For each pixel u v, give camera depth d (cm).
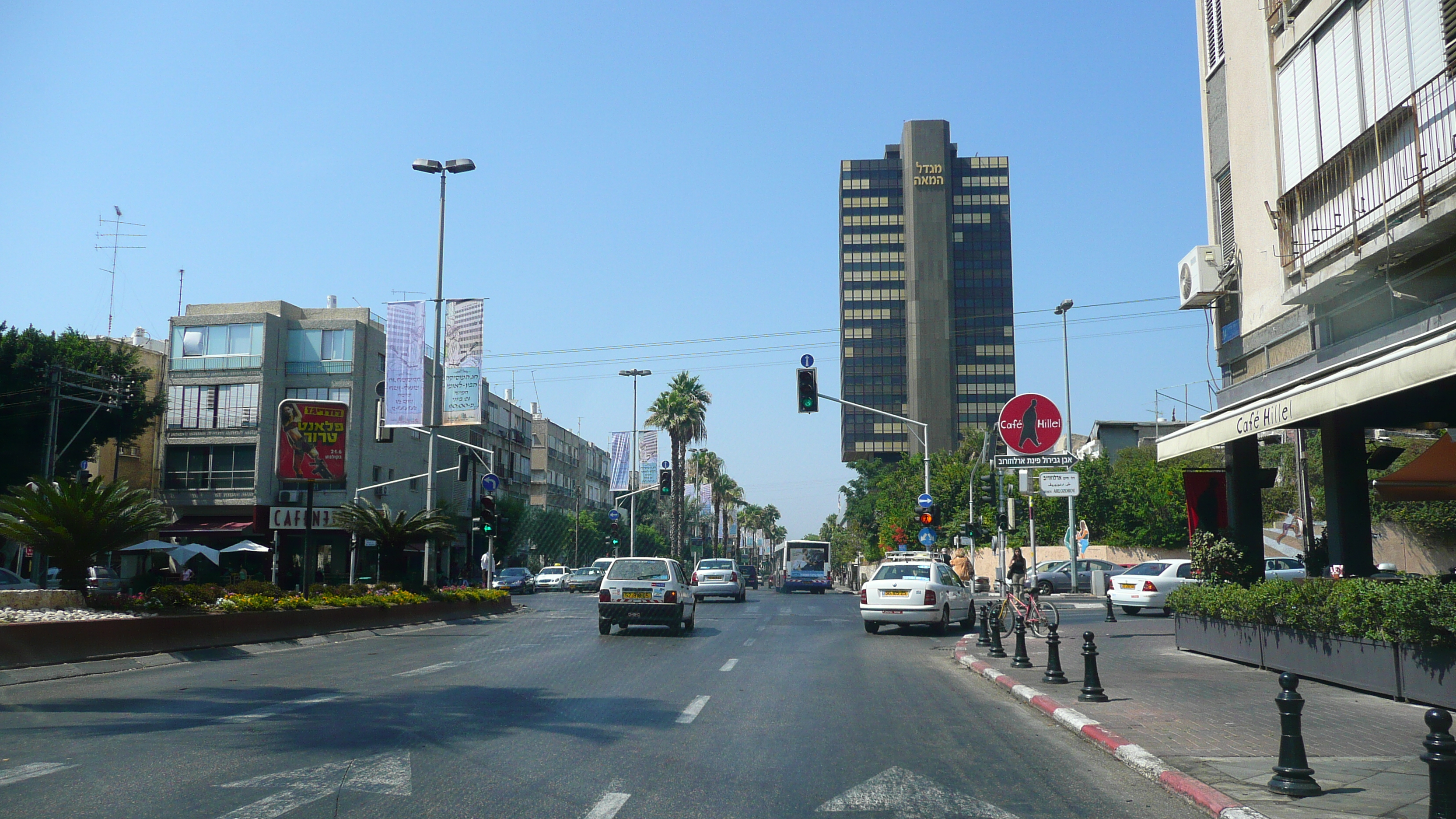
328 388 5512
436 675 1345
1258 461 1606
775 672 1424
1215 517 1688
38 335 4312
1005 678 1309
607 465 12525
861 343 14088
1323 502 4350
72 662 1459
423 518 2966
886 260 14225
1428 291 1148
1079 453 6688
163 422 5409
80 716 963
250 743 814
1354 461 1395
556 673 1378
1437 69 1078
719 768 747
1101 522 5447
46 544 1778
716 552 10525
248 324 5412
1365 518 1383
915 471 7150
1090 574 4622
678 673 1401
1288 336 1462
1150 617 2772
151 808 599
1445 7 1054
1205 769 733
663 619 2141
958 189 14400
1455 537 4012
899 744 863
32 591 1753
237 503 5262
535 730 896
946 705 1119
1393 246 1130
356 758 752
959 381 13938
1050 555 5447
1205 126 1795
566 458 10538
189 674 1369
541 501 9594
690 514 11600
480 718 963
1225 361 1691
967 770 761
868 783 707
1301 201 1362
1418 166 1044
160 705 1040
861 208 14362
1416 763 752
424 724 915
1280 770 667
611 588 2136
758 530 14850
